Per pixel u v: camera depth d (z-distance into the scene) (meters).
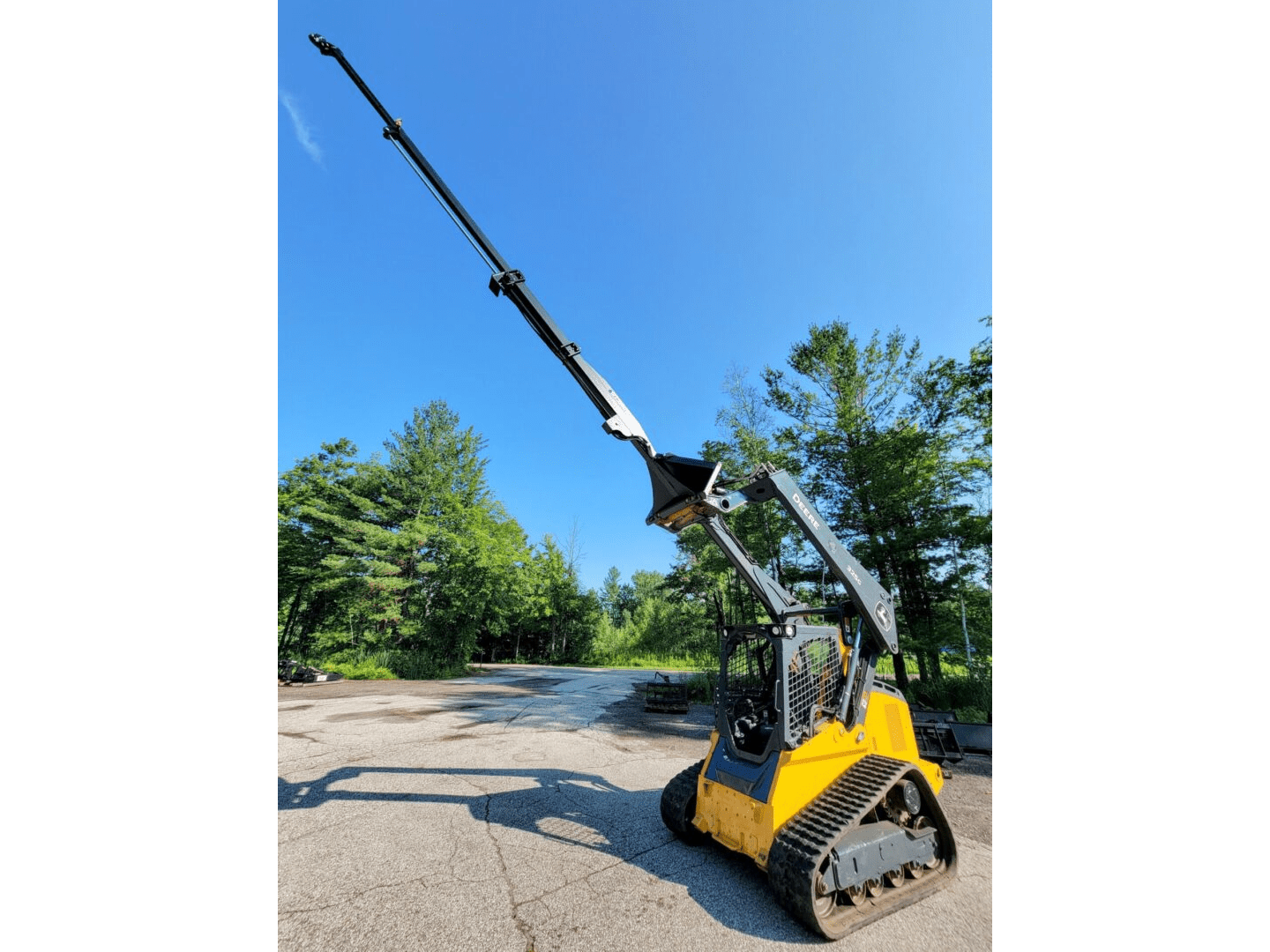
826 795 3.83
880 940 3.20
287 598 27.86
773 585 4.29
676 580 22.23
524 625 41.16
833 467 16.02
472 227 3.75
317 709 12.60
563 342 3.86
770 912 3.51
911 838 3.88
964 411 15.02
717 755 4.45
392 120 3.61
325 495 29.19
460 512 29.27
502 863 4.24
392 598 26.50
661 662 34.38
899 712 4.79
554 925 3.34
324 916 3.43
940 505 14.58
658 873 4.07
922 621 14.10
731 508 4.11
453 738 9.16
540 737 9.32
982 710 11.64
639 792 6.20
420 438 32.97
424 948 3.08
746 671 4.76
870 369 16.77
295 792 6.07
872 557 14.38
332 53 3.42
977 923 3.40
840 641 4.49
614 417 3.96
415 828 4.99
